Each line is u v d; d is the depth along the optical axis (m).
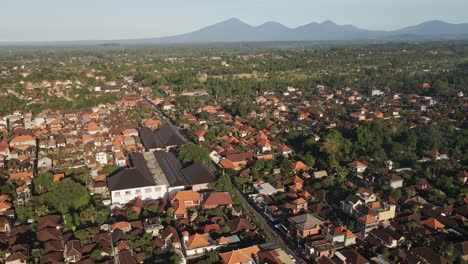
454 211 149.00
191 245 122.62
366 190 157.88
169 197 160.12
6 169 194.62
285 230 137.12
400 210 151.12
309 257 121.31
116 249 121.38
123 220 141.62
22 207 146.12
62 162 199.88
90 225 138.50
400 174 180.62
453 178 178.88
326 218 144.12
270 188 166.88
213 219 141.00
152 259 120.19
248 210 154.38
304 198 156.62
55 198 148.75
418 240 129.75
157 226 134.25
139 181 162.88
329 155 199.12
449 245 121.62
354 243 128.38
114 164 197.75
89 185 170.12
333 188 166.38
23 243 127.94
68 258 117.69
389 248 125.50
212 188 168.25
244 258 117.12
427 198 160.25
